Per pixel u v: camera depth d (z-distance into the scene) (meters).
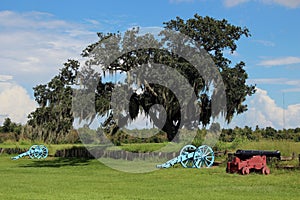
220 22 29.66
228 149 29.42
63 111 30.72
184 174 20.25
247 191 14.45
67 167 26.67
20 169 25.20
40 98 32.81
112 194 13.87
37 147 37.22
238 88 27.83
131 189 15.17
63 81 31.12
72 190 14.95
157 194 13.88
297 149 27.22
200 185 16.23
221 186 15.86
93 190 14.93
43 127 32.69
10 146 45.16
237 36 29.42
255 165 19.66
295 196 13.34
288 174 19.11
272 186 15.67
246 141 30.00
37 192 14.46
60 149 38.06
